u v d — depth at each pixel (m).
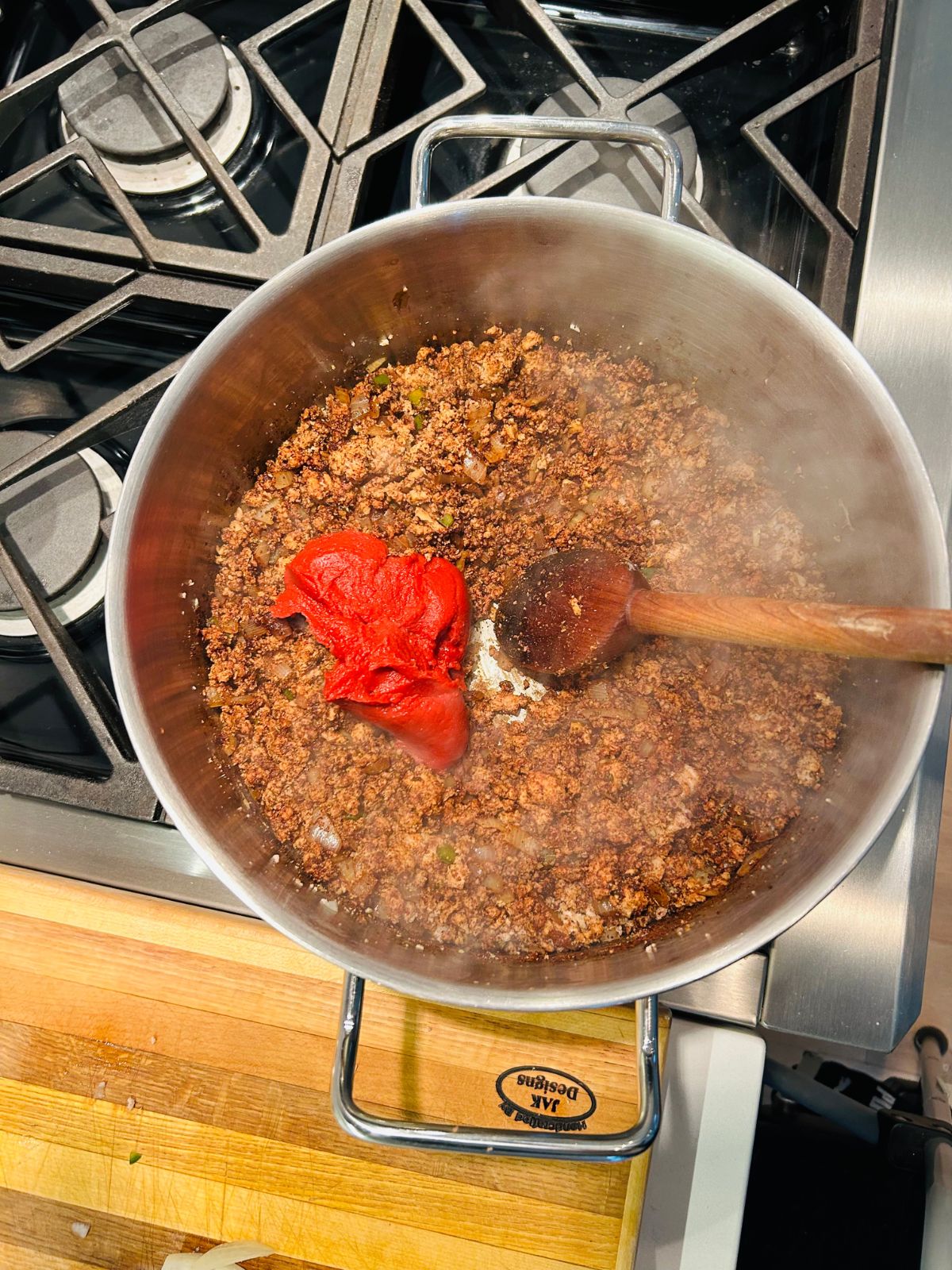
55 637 1.20
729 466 1.36
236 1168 1.23
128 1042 1.25
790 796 1.25
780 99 1.46
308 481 1.38
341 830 1.28
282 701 1.33
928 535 1.02
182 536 1.22
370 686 1.23
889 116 1.30
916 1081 1.67
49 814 1.26
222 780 1.24
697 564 1.35
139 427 1.38
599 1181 1.21
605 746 1.32
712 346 1.26
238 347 1.12
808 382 1.15
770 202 1.43
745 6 1.45
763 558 1.33
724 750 1.30
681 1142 1.22
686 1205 1.21
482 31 1.48
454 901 1.26
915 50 1.31
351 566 1.26
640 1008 1.06
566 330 1.36
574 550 1.31
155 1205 1.23
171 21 1.38
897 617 0.87
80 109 1.35
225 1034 1.25
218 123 1.39
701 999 1.25
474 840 1.29
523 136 1.14
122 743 1.25
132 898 1.27
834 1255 1.64
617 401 1.39
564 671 1.27
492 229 1.14
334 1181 1.22
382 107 1.32
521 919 1.24
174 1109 1.24
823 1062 1.69
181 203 1.42
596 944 1.23
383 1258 1.21
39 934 1.26
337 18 1.46
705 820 1.27
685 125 1.42
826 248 1.33
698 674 1.33
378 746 1.32
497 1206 1.21
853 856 0.97
